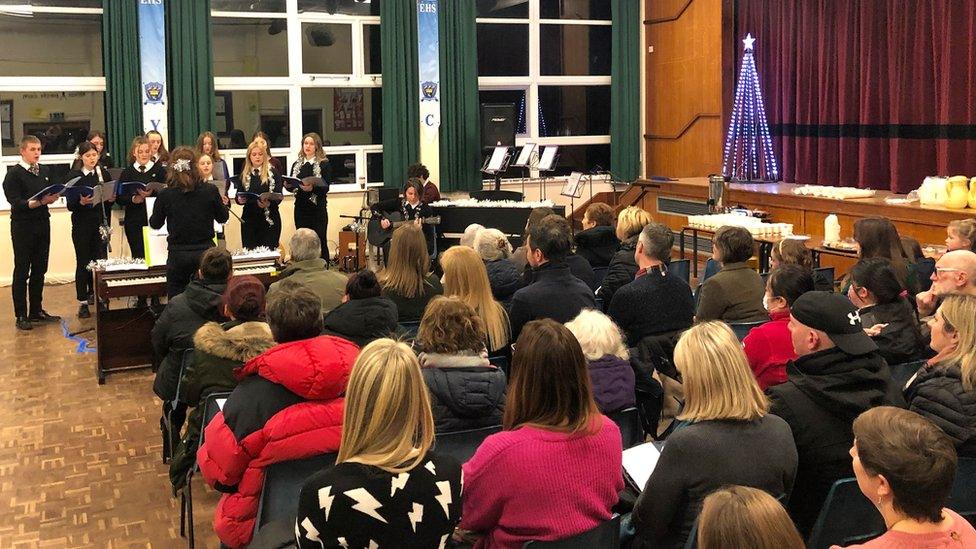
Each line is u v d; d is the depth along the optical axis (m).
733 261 4.28
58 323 7.55
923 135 9.66
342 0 10.73
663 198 10.62
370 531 1.89
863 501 2.35
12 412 5.36
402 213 8.91
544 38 12.02
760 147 11.50
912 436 1.75
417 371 2.00
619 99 12.25
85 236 7.63
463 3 11.01
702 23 11.49
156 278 6.04
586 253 5.64
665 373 4.14
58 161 9.66
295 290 2.79
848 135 10.50
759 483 2.25
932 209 7.44
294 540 2.49
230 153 10.37
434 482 1.96
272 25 10.45
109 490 4.26
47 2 9.41
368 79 10.94
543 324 2.33
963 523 1.78
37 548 3.69
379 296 3.58
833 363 2.57
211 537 3.78
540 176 11.92
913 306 4.30
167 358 4.26
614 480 2.32
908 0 9.62
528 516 2.22
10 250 9.28
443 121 11.12
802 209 8.74
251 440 2.63
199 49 9.79
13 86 9.38
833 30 10.55
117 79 9.45
